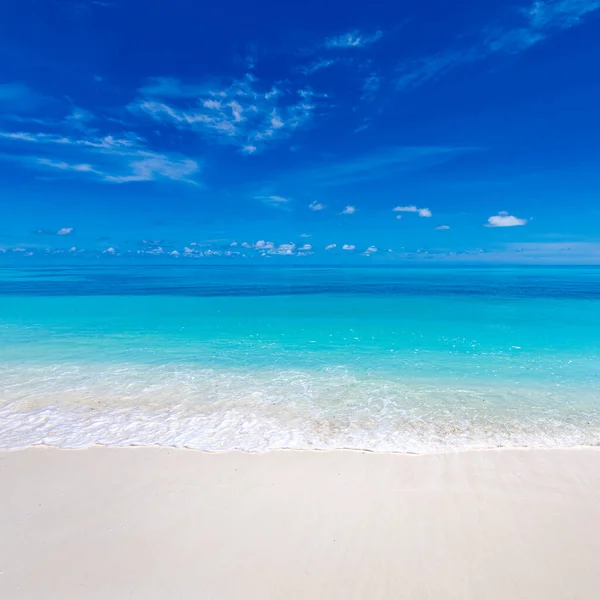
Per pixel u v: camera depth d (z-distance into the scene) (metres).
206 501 4.47
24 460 5.32
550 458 5.42
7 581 3.41
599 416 6.83
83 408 7.16
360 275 60.66
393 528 4.06
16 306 20.97
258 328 14.98
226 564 3.61
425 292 30.11
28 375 9.00
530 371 9.37
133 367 9.70
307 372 9.36
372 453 5.56
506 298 25.41
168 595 3.31
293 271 80.88
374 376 9.05
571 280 45.28
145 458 5.40
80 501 4.45
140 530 4.00
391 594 3.33
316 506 4.39
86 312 19.03
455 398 7.68
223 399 7.64
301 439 6.00
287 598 3.30
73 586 3.38
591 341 12.62
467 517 4.22
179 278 50.44
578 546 3.81
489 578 3.47
